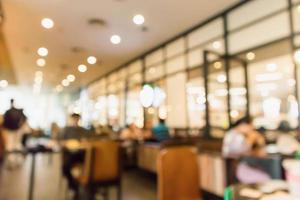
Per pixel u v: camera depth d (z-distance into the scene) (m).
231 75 5.19
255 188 1.20
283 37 4.17
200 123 5.74
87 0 4.64
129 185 5.10
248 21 4.75
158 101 7.20
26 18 5.39
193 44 6.01
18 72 10.97
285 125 4.20
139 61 8.48
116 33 6.18
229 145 3.35
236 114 4.95
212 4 4.80
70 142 4.14
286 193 1.11
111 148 3.20
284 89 4.83
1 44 7.36
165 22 5.55
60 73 10.98
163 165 1.79
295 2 4.07
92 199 3.15
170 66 6.84
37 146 3.60
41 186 4.84
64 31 6.08
